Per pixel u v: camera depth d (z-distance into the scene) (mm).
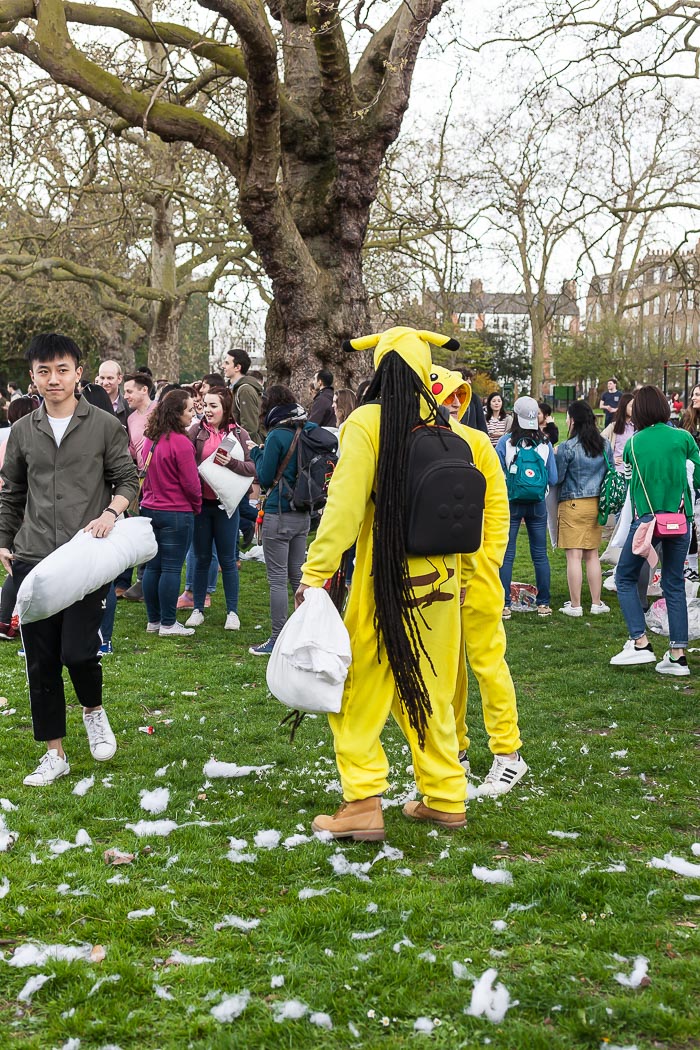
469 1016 2707
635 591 7250
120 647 7754
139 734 5504
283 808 4379
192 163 19578
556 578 11156
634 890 3508
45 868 3664
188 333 39406
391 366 3889
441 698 4023
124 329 36688
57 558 4305
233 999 2766
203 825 4133
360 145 13594
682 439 6898
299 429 7438
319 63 12828
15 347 39438
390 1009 2742
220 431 8539
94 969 2943
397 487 3803
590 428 8867
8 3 12242
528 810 4328
